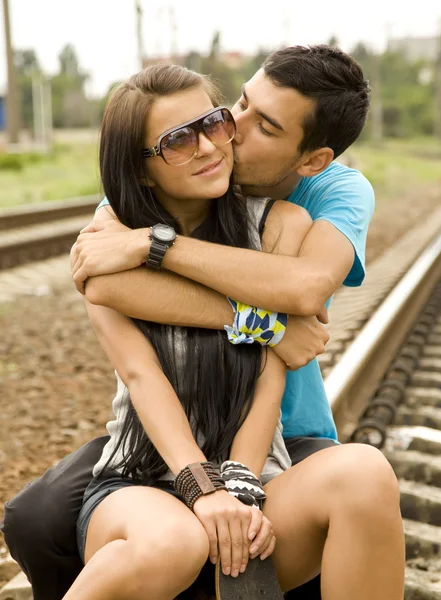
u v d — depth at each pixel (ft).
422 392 16.69
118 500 6.76
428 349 20.85
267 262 7.36
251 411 7.38
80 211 58.54
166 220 7.70
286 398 8.15
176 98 7.22
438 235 42.22
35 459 14.52
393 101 290.15
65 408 17.38
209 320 7.46
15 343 23.20
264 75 7.60
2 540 11.32
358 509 6.47
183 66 7.66
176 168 7.30
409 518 11.65
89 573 6.27
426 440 13.69
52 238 41.91
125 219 7.72
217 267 7.32
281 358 7.61
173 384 7.43
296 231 7.85
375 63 213.46
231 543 6.49
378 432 13.66
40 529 7.43
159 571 6.16
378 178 97.19
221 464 7.35
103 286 7.39
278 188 8.19
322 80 7.43
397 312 19.02
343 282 8.34
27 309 28.40
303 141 7.64
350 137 7.83
